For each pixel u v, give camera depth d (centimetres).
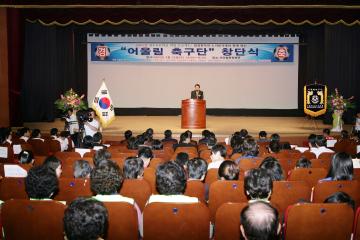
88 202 218
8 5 1271
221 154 598
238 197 438
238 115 1819
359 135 1016
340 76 1636
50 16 1343
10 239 349
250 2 1278
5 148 722
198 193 454
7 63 1334
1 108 1342
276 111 1808
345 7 1270
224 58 1795
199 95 1409
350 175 461
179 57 1800
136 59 1798
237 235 352
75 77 1767
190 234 346
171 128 1348
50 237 344
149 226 345
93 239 213
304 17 1330
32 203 338
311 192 471
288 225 336
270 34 1780
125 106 1816
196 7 1283
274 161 486
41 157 656
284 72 1792
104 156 549
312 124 1525
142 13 1328
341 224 338
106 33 1784
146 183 447
